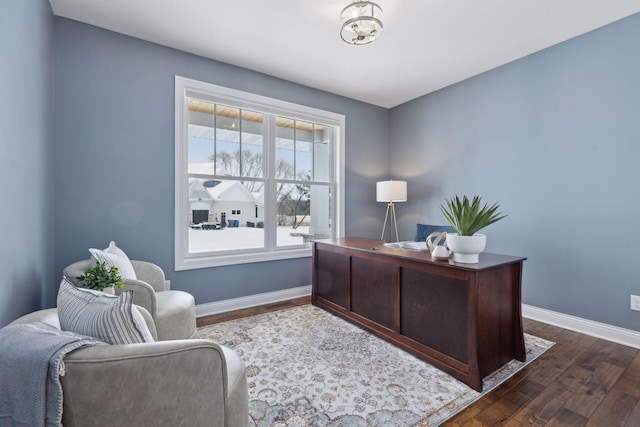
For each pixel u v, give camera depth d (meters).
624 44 2.46
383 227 4.59
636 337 2.39
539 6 2.30
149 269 2.43
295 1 2.25
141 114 2.76
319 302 3.29
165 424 0.89
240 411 1.17
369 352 2.26
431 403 1.68
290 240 3.80
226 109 3.31
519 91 3.13
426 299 2.13
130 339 0.94
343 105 4.14
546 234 2.93
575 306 2.73
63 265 2.44
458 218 2.00
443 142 3.89
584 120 2.68
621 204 2.48
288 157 3.79
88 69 2.53
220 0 2.24
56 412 0.74
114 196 2.64
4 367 0.76
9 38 1.41
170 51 2.90
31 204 1.79
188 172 3.08
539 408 1.66
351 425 1.52
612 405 1.69
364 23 2.22
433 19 2.46
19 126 1.56
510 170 3.20
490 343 1.95
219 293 3.20
